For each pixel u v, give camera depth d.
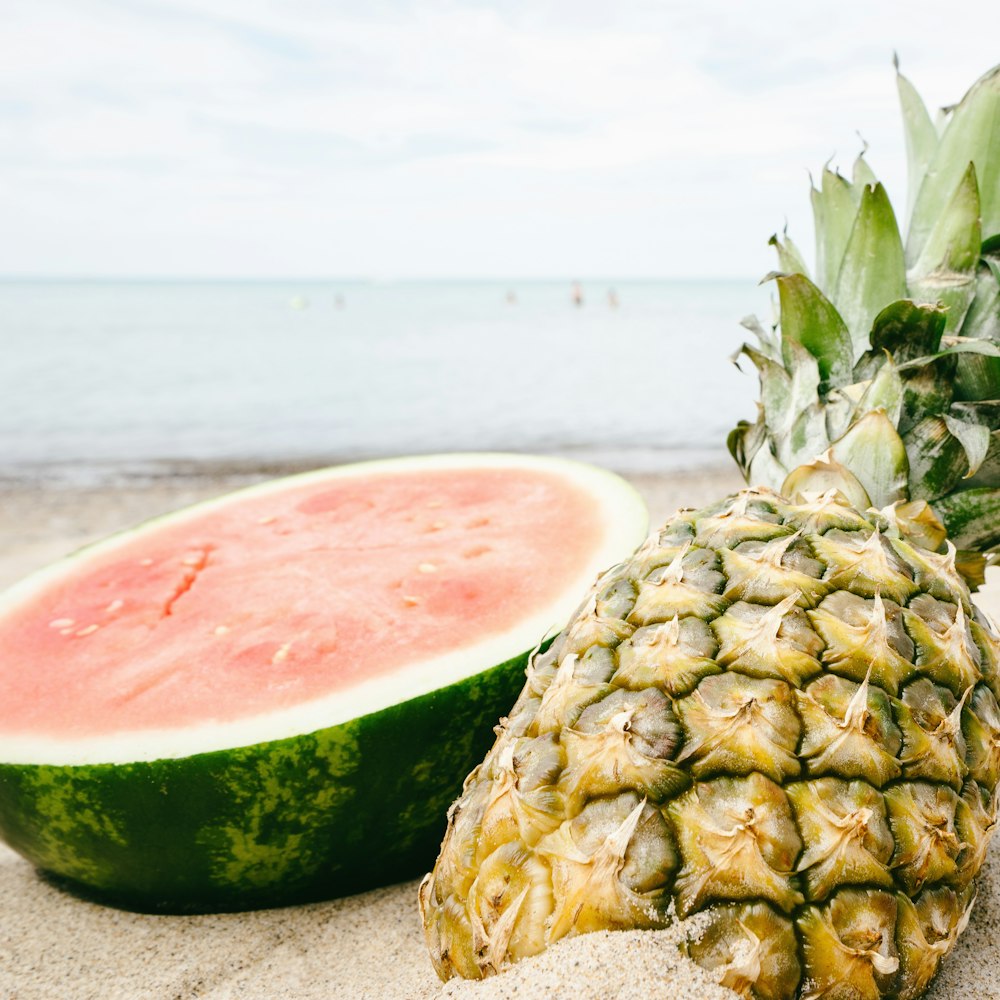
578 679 0.29
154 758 0.34
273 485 0.59
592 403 2.90
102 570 0.49
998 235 0.38
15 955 0.36
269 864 0.36
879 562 0.29
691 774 0.26
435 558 0.45
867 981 0.26
